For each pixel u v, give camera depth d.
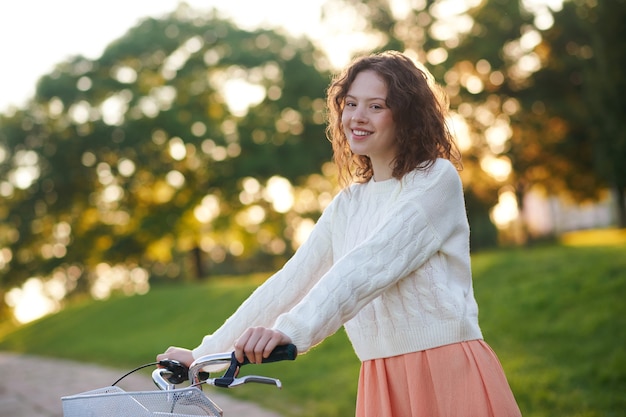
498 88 23.36
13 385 10.00
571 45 22.62
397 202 1.99
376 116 2.03
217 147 23.38
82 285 28.92
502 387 1.96
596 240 25.12
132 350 11.88
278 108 23.52
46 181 23.23
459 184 2.03
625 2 13.45
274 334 1.73
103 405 1.71
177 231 24.33
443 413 1.94
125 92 23.53
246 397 7.02
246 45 24.20
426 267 1.98
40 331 17.69
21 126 23.44
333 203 2.20
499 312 8.12
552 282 8.45
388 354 2.02
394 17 23.30
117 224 24.94
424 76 2.08
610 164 15.66
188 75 23.92
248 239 25.83
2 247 24.48
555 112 22.44
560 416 5.41
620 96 14.09
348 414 6.01
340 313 1.85
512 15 22.55
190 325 13.07
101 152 23.23
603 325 7.00
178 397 1.71
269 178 23.48
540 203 38.91
